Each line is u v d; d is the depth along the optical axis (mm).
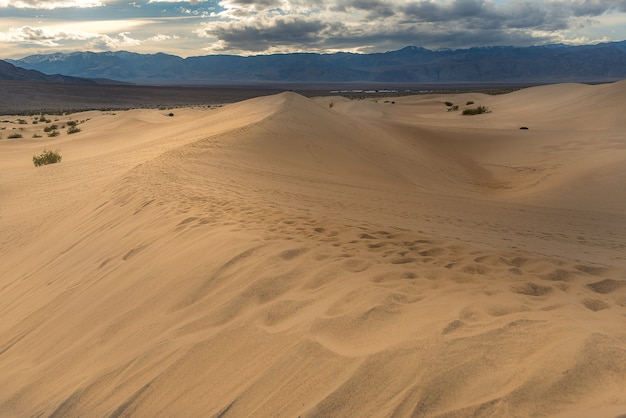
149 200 9312
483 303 3514
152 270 5508
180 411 2924
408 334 3004
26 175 23797
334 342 3096
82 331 4695
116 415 3078
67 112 119062
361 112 68125
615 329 2867
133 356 3699
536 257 5172
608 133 33531
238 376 3055
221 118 35969
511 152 31375
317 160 20734
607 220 12406
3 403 3760
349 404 2512
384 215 9328
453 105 86000
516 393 2318
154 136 36438
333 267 4473
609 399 2146
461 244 5734
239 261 4902
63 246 8898
